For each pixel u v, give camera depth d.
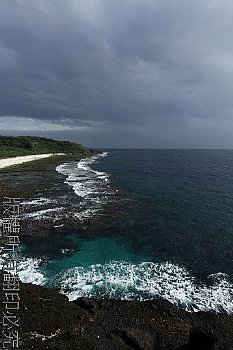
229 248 23.14
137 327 13.38
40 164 83.06
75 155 129.88
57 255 21.61
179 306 15.34
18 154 104.44
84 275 18.62
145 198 40.44
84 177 59.84
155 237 25.53
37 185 48.44
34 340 11.52
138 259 21.14
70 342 11.62
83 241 24.30
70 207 34.25
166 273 18.98
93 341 11.85
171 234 26.31
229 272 19.22
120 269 19.53
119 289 16.97
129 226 28.22
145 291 16.78
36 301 14.34
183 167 89.94
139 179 58.97
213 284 17.66
